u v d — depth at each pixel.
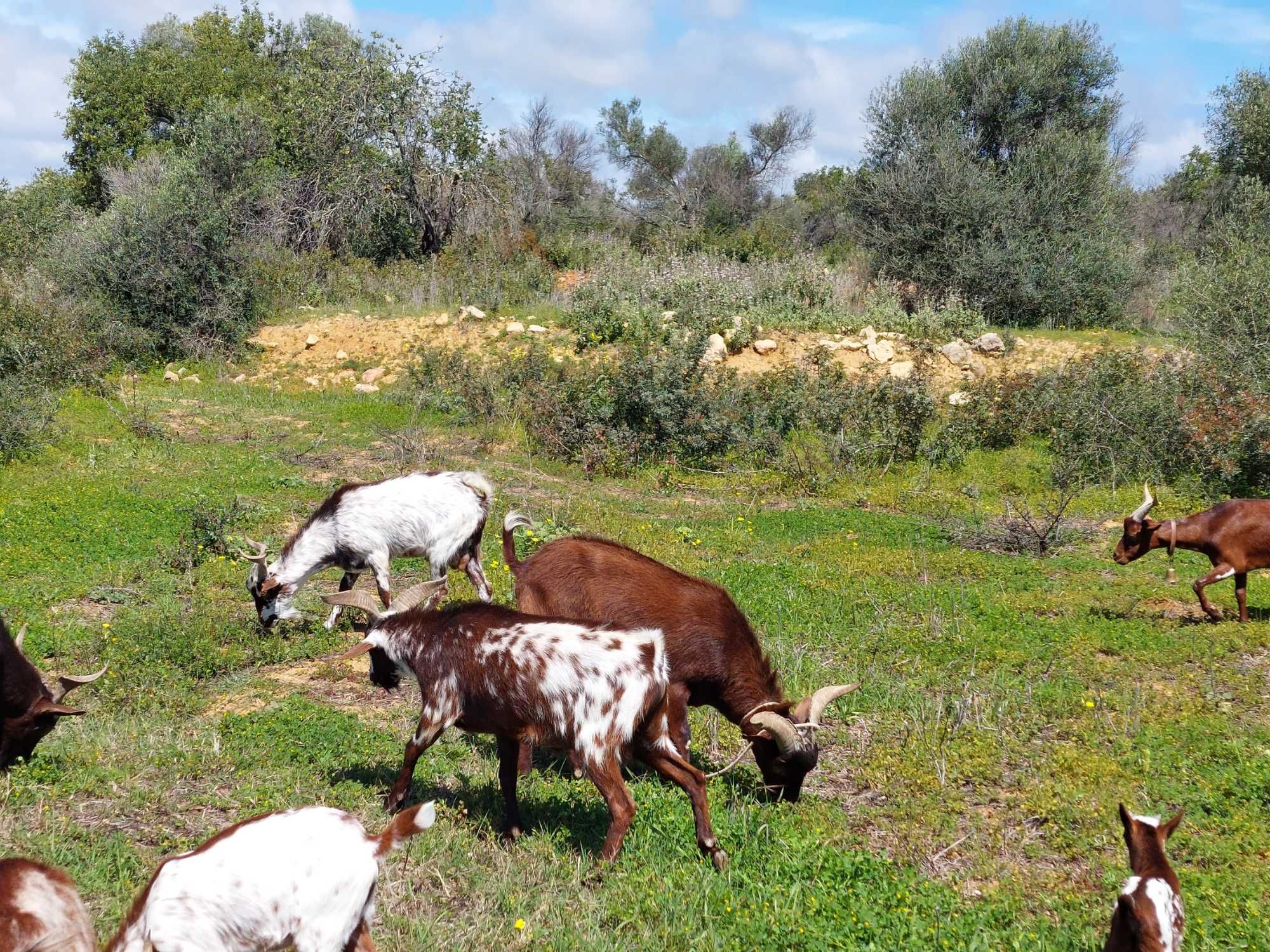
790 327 25.17
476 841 6.68
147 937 4.28
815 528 16.19
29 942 4.23
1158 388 19.84
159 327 26.53
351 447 19.98
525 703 6.48
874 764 8.16
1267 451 17.44
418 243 34.47
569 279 31.89
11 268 29.20
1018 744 8.43
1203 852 6.85
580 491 18.17
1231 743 8.30
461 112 34.69
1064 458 19.33
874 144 31.78
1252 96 34.31
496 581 12.30
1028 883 6.57
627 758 6.72
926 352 23.86
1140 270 29.19
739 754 7.62
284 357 26.36
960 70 32.03
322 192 33.62
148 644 9.82
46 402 18.50
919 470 19.72
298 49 47.53
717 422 20.23
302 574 10.55
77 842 6.16
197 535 12.98
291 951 4.71
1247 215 26.28
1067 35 31.89
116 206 28.14
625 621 7.49
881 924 5.89
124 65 45.38
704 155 49.38
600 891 6.23
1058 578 13.62
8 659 7.05
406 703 9.16
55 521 13.70
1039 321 28.19
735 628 7.55
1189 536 11.70
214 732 8.03
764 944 5.69
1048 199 29.17
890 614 11.80
